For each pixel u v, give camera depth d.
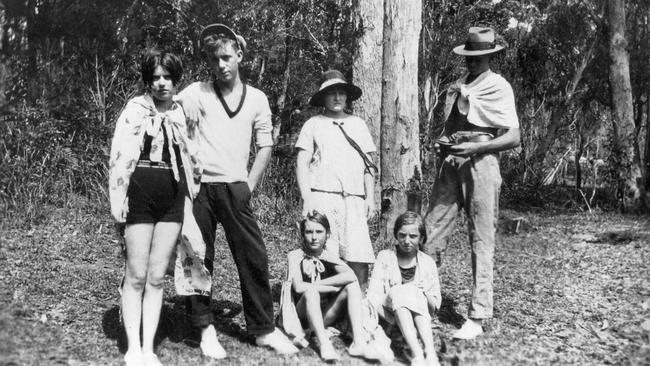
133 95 10.50
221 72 4.57
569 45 19.64
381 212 8.22
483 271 5.18
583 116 21.30
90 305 5.30
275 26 11.34
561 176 21.98
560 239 11.02
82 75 10.48
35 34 10.20
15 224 8.02
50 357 4.07
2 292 5.24
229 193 4.61
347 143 5.26
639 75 19.56
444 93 16.19
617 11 16.73
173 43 10.96
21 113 9.32
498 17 17.38
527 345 4.96
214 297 5.98
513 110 5.30
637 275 7.93
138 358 4.09
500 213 14.09
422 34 14.59
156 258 4.29
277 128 12.40
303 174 5.23
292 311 4.80
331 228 5.11
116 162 4.17
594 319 5.79
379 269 5.08
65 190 9.46
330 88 5.24
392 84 8.15
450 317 5.79
